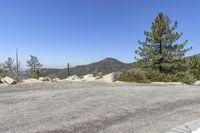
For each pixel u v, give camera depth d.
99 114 8.70
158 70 34.59
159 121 8.31
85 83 17.77
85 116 8.33
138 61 36.66
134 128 7.37
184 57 36.16
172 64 35.28
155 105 10.78
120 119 8.27
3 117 7.74
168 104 11.18
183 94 14.30
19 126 6.96
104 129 7.14
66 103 10.03
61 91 12.86
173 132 7.13
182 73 34.28
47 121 7.55
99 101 10.75
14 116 7.90
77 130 6.90
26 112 8.44
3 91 12.40
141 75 24.19
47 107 9.24
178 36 36.12
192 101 12.25
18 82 16.27
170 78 31.92
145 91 14.50
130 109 9.75
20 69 23.69
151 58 36.09
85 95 11.95
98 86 16.77
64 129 6.90
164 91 15.16
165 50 35.44
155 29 36.66
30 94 11.70
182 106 11.00
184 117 9.04
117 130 7.10
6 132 6.45
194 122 8.33
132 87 16.28
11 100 10.20
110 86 17.08
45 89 13.68
